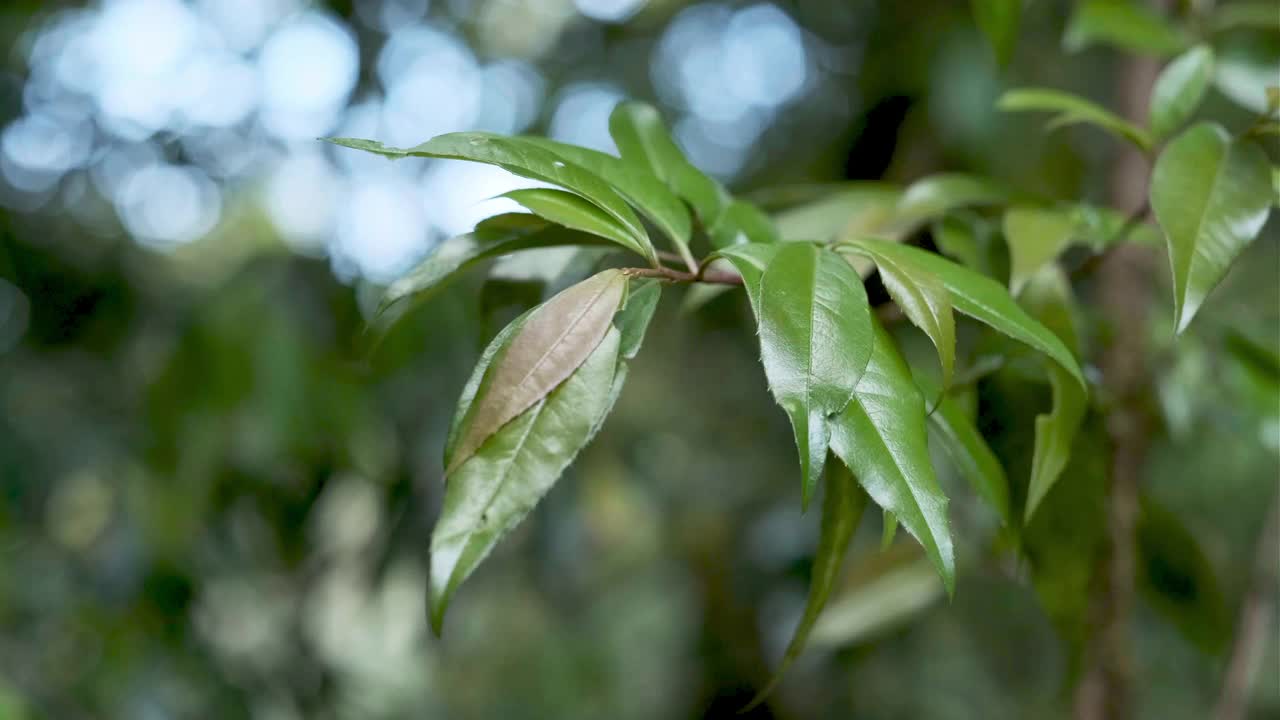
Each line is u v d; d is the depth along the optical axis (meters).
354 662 1.79
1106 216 0.62
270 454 1.11
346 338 1.11
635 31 1.71
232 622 1.46
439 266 0.55
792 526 1.49
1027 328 0.50
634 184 0.53
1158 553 0.76
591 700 2.41
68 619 1.36
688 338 1.77
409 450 1.16
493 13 1.73
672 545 1.92
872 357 0.49
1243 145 0.54
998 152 1.13
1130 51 0.80
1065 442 0.56
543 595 1.59
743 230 0.56
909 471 0.48
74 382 1.43
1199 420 0.94
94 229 1.49
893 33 1.20
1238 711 0.74
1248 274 1.19
